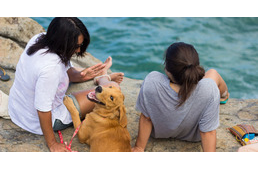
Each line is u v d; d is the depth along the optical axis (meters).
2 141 3.32
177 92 2.85
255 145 3.17
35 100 3.00
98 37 7.98
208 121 2.97
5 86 4.30
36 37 3.21
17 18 5.01
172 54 2.66
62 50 2.96
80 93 3.68
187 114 2.98
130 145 3.30
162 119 3.09
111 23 8.66
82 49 3.22
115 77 4.59
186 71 2.60
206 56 7.49
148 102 3.01
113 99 3.29
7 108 3.63
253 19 9.09
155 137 3.48
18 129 3.54
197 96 2.86
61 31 2.87
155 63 7.12
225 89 4.07
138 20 8.80
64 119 3.48
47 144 3.30
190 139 3.44
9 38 4.94
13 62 4.69
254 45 8.02
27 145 3.31
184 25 8.70
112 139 3.18
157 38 8.03
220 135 3.68
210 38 8.21
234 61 7.38
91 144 3.30
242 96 6.39
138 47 7.62
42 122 3.10
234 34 8.47
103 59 7.12
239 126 3.61
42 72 2.92
